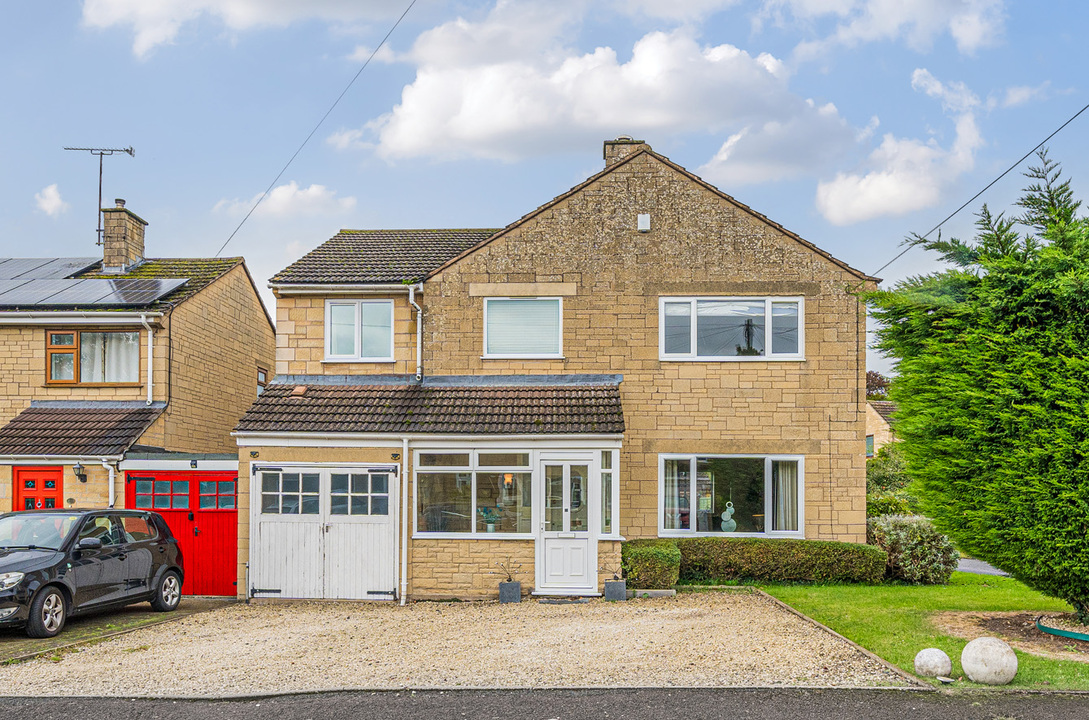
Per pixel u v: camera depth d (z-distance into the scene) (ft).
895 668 33.45
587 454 54.75
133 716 28.89
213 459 59.67
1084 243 37.73
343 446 55.21
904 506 66.80
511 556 54.19
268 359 88.07
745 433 60.75
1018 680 31.73
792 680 32.22
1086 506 35.37
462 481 55.16
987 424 37.93
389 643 39.65
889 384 43.86
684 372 61.21
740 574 58.39
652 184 62.34
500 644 39.14
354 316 63.16
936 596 52.47
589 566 53.78
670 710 29.01
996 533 37.83
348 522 54.75
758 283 61.36
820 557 57.88
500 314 62.44
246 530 55.52
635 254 61.98
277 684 32.35
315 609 51.16
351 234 76.43
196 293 70.03
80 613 43.91
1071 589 37.65
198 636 41.70
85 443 60.34
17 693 31.30
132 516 49.83
